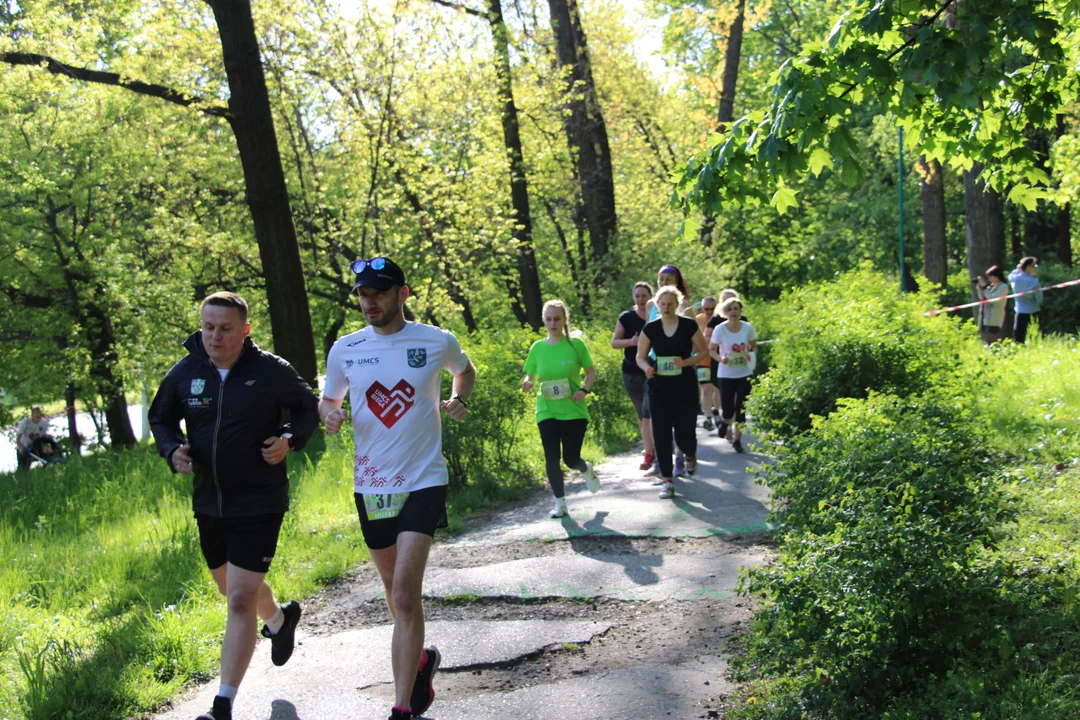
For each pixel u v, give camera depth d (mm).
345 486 9930
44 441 22562
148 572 7184
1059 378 10648
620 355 14227
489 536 8016
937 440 5188
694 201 5578
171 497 10367
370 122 20188
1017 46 5336
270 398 4445
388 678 5008
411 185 20766
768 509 8102
